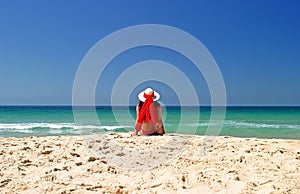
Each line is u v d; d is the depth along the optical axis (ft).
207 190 13.25
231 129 58.18
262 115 121.80
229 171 15.61
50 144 22.49
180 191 13.16
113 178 15.06
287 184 13.64
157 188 13.61
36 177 14.87
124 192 13.19
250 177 14.87
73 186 13.73
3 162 17.33
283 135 48.44
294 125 69.56
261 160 17.92
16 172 15.58
